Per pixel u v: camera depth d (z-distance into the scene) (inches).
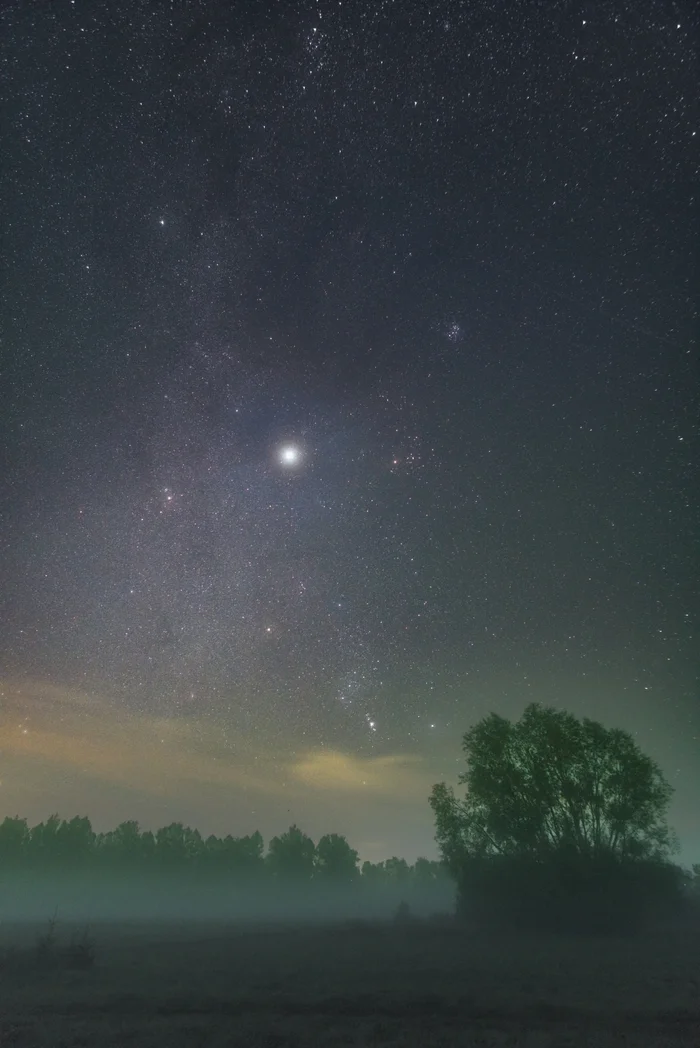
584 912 1328.7
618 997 651.5
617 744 1448.1
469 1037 490.0
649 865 1370.6
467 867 1499.8
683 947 1117.7
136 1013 598.5
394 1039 492.4
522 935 1320.1
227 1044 467.5
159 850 3754.9
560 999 643.5
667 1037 479.8
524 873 1416.1
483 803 1508.4
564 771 1449.3
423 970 854.5
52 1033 500.1
